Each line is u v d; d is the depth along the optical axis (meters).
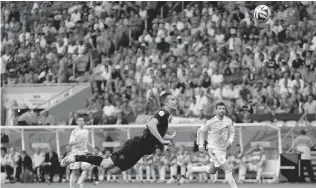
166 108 20.38
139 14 56.38
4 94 51.81
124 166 20.62
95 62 52.97
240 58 47.84
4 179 42.03
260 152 39.38
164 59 50.03
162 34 52.56
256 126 39.78
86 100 48.50
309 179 38.56
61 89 51.12
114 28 55.06
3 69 55.50
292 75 44.66
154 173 41.03
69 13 58.94
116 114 44.75
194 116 43.56
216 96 44.72
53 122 46.25
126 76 49.78
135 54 51.75
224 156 25.28
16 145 44.31
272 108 42.91
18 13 61.09
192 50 50.00
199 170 31.05
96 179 40.88
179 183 37.47
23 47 57.19
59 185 37.50
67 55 54.44
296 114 41.44
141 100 46.41
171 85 46.53
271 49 48.03
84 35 56.03
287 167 38.69
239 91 44.59
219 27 51.53
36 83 52.41
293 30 49.78
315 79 45.19
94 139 42.94
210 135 25.78
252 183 38.06
